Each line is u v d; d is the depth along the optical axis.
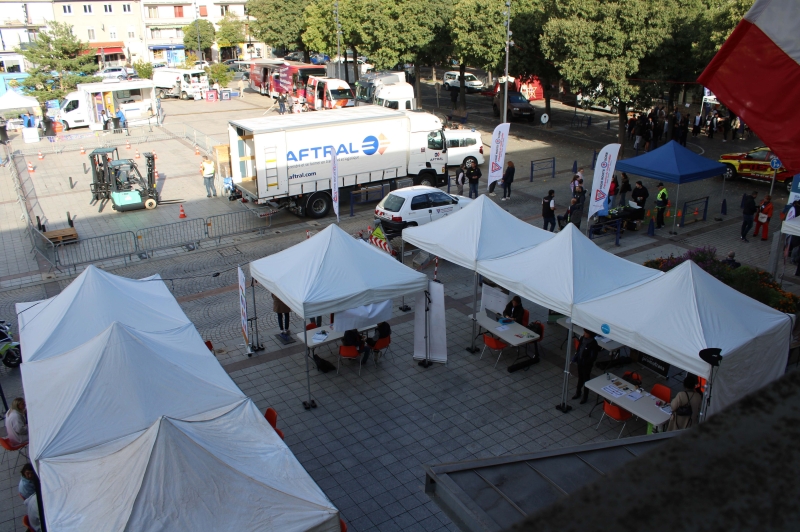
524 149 32.50
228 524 6.13
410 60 39.81
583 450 5.06
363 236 19.81
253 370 12.78
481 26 33.53
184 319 10.84
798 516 0.79
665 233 20.66
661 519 0.82
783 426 0.95
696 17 28.23
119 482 6.43
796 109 4.69
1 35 59.62
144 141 34.62
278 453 7.40
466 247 13.34
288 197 21.36
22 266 18.00
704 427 0.99
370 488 9.41
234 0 77.50
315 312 10.98
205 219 20.34
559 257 11.95
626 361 12.95
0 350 12.60
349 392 11.98
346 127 21.59
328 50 47.62
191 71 49.72
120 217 22.11
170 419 7.11
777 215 22.12
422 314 12.63
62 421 7.61
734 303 10.12
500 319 13.05
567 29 27.75
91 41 68.88
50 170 28.73
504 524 4.16
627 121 36.19
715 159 29.53
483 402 11.62
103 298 10.43
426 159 23.97
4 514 8.95
